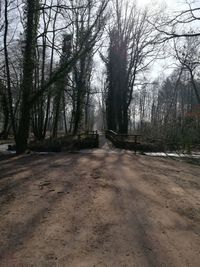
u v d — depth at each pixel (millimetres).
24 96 17969
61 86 20516
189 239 5289
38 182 9094
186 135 25578
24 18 17609
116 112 34125
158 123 33875
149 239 5180
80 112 32094
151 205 7102
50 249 4695
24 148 18156
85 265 4246
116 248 4781
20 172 10820
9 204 6906
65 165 12500
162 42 14156
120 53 31672
